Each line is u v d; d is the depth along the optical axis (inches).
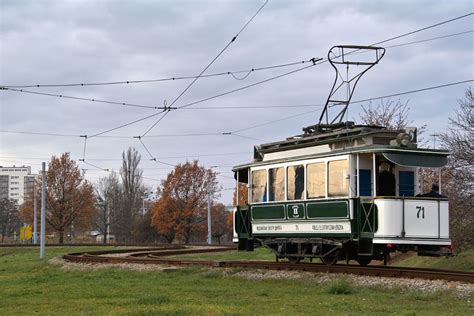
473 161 1074.7
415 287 663.8
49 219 2802.7
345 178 796.0
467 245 1088.2
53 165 2810.0
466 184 1068.5
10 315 556.4
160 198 2787.9
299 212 861.8
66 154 2839.6
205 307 575.5
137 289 761.0
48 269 1190.9
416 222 765.3
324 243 821.9
